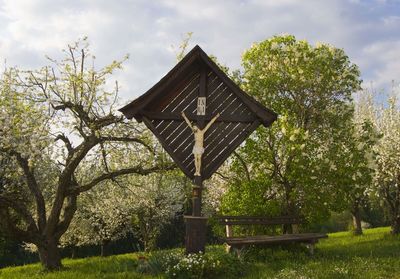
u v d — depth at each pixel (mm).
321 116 18078
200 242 11727
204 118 12867
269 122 13109
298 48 17672
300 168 15766
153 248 28359
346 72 17750
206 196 28922
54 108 14633
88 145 14609
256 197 15750
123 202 28047
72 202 15594
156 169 15898
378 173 22938
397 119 24703
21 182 17141
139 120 13039
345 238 24078
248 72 18328
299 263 12000
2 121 14109
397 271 10508
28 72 14555
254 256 13195
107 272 13070
